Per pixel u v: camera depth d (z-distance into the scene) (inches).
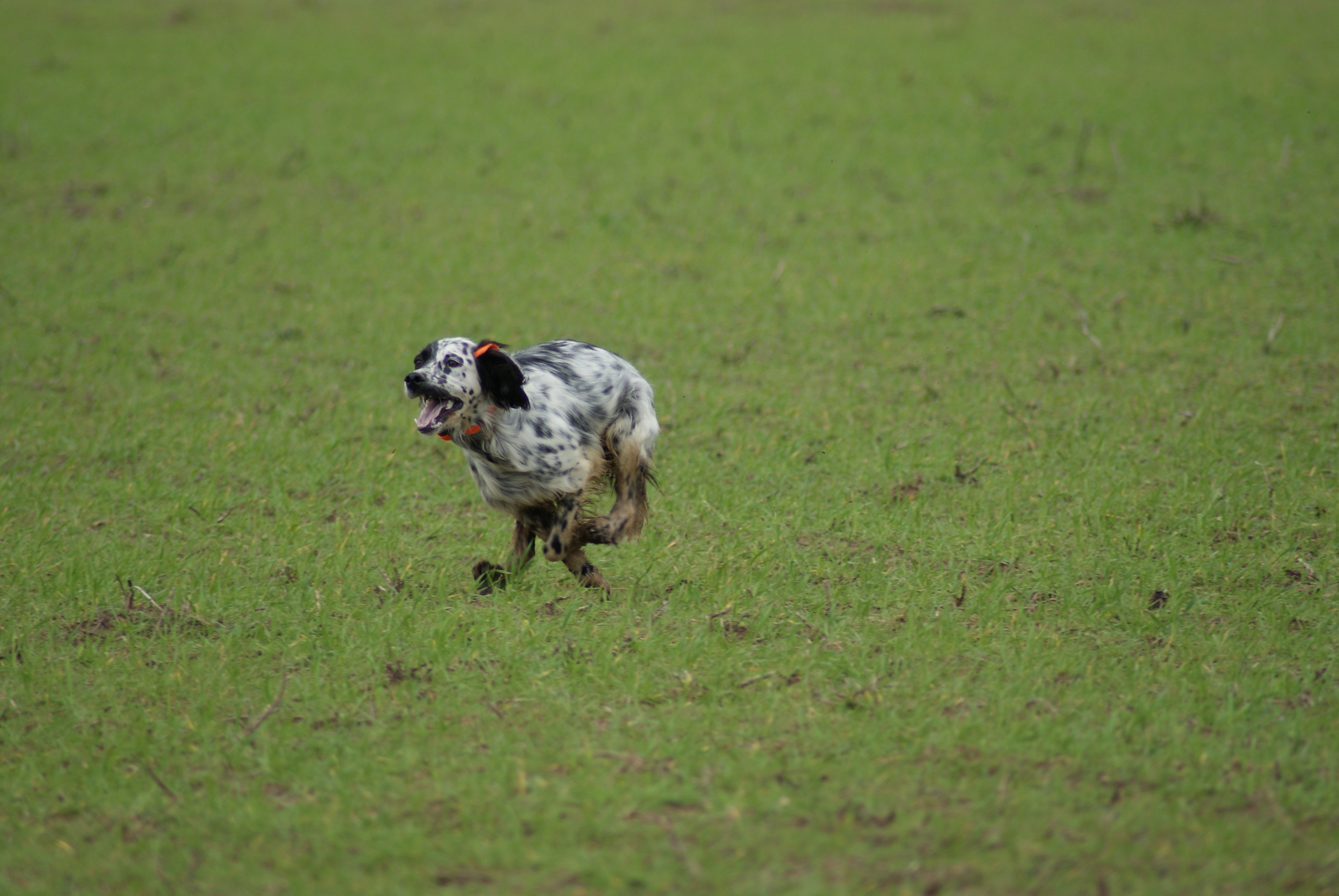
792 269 1807.3
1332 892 591.8
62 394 1391.5
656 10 3558.1
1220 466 1175.0
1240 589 954.1
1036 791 678.5
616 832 645.9
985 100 2532.0
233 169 2230.6
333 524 1101.1
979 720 754.8
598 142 2370.8
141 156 2293.3
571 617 907.4
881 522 1076.5
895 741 735.7
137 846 652.1
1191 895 590.9
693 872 607.5
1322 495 1106.1
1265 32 3073.3
